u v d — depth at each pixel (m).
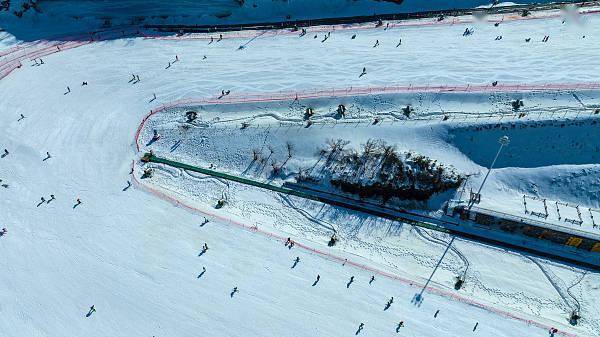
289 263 38.94
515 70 50.47
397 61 53.03
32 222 42.06
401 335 34.53
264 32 59.19
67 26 62.47
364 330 34.81
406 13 59.59
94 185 45.00
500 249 40.09
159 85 53.69
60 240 40.72
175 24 61.84
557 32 55.12
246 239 40.66
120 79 54.88
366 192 43.31
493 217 40.41
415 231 41.47
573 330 35.09
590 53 51.69
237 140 47.75
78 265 38.97
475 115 45.97
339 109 47.81
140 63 56.56
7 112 51.75
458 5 59.97
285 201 44.00
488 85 48.94
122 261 39.09
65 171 46.19
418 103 47.88
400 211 42.75
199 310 36.06
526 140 44.47
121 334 35.06
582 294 37.31
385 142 45.31
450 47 54.31
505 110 46.09
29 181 45.38
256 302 36.44
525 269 38.91
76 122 50.59
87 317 36.00
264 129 47.84
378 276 38.25
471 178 43.19
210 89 52.53
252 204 43.94
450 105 47.28
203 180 45.78
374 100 48.66
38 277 38.38
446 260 39.62
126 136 49.28
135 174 46.16
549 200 42.44
